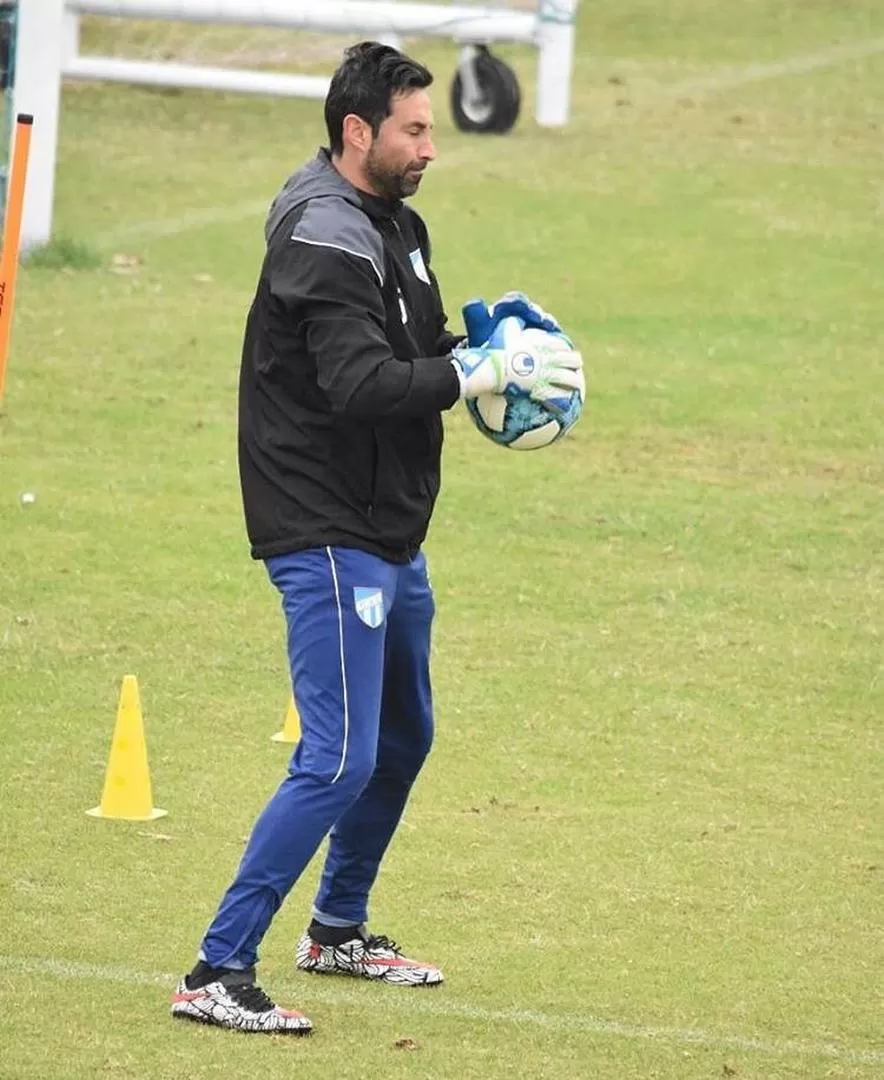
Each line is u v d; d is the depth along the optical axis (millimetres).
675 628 34625
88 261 57594
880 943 22688
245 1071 18594
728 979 21516
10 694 29922
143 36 90812
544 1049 19516
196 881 23562
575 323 54875
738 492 42719
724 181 71062
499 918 22953
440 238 61969
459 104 77812
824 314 57000
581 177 70562
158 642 32594
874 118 82375
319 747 19531
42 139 57125
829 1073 19281
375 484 19531
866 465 45031
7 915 22250
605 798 27078
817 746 29516
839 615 35656
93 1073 18375
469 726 29594
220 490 41125
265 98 82875
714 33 98000
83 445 43281
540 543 38906
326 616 19469
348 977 21266
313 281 18922
